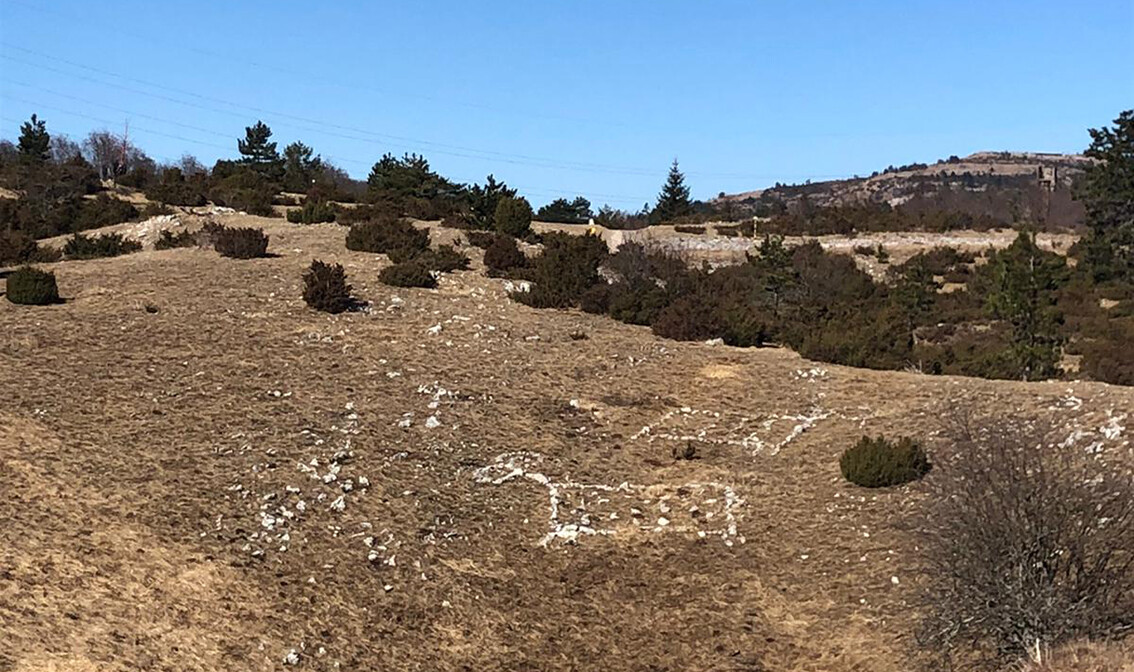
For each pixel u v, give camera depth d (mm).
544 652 12125
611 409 19438
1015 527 10516
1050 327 27922
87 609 11109
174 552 12586
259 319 23094
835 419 18875
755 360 22906
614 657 12148
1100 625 10422
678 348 23766
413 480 15664
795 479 16578
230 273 27594
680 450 17562
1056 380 23562
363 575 12992
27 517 12719
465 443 17266
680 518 15484
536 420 18578
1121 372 24531
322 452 15992
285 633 11523
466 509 15156
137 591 11672
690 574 13984
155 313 23016
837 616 12758
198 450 15508
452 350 22156
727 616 13031
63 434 15375
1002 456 11141
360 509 14555
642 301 27844
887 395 19906
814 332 26203
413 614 12430
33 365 18375
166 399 17391
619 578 13859
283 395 18266
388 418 17781
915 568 12305
